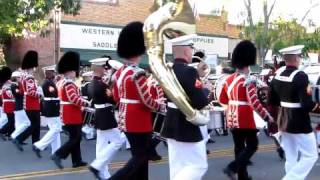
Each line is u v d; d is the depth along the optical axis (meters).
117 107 8.34
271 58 26.62
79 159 9.80
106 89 8.14
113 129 8.18
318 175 8.92
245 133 8.00
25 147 12.72
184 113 5.54
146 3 23.17
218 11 26.56
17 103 12.23
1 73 14.33
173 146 5.79
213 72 13.86
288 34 27.06
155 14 5.70
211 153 11.55
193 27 5.86
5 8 14.78
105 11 22.02
